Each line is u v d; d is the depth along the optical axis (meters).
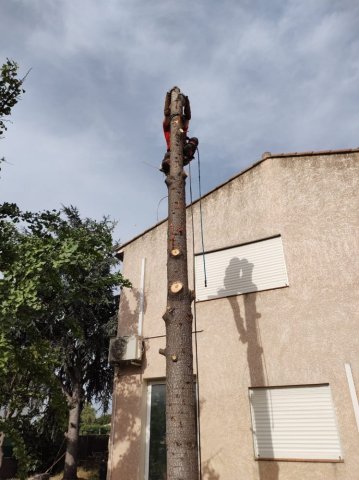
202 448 7.12
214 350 7.86
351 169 8.15
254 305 7.83
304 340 7.02
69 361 14.95
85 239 6.06
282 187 8.61
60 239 5.88
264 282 8.00
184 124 6.62
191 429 4.12
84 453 18.97
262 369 7.17
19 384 6.71
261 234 8.43
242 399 7.14
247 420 6.93
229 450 6.86
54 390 6.41
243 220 8.87
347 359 6.54
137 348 8.70
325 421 6.38
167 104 6.75
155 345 8.73
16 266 5.19
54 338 14.75
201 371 7.79
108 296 16.03
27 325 5.91
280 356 7.11
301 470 6.18
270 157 9.01
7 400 6.61
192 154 6.43
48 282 5.75
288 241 8.01
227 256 8.77
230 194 9.39
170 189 5.74
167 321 4.79
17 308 4.95
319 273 7.43
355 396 6.23
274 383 6.96
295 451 6.41
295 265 7.73
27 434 13.51
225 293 8.38
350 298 6.96
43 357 6.30
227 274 8.57
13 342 5.88
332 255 7.48
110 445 8.23
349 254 7.34
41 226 5.96
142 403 8.28
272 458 6.49
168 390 4.36
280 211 8.38
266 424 6.81
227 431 7.02
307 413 6.57
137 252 10.56
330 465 6.01
